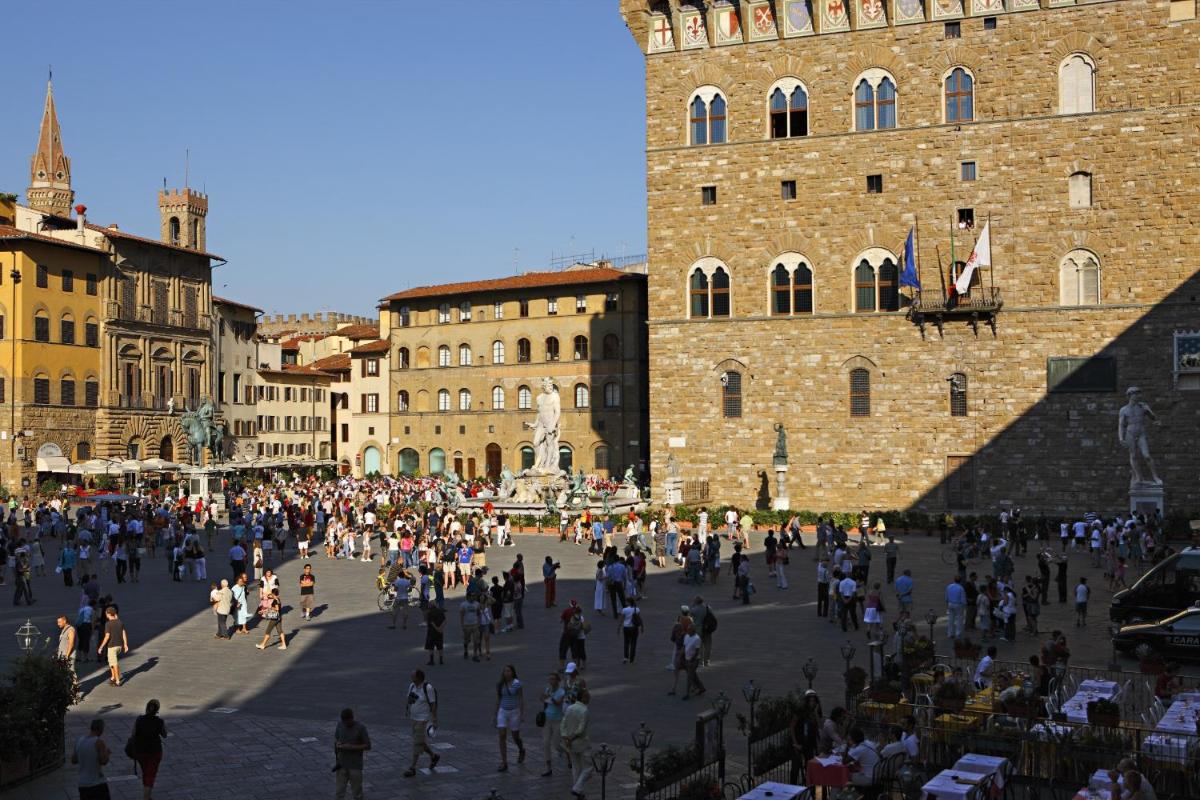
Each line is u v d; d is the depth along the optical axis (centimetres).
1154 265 7125
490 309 12538
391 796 2405
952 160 7531
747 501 8000
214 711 3103
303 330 19438
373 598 5059
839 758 2275
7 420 10412
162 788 2455
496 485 10694
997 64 7425
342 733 2303
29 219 11506
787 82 7906
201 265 12794
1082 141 7256
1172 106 7075
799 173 7875
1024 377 7400
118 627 3453
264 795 2409
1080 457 7275
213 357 13100
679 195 8175
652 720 2969
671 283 8200
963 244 7519
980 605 4109
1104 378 7225
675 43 8125
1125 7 7150
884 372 7694
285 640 4009
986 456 7469
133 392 11725
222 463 10469
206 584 5509
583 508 7781
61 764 2619
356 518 7612
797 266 7906
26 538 6041
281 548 6719
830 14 7794
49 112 13412
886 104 7694
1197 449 7038
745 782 2352
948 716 2509
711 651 3741
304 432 15175
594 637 4106
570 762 2491
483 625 3747
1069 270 7319
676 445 8169
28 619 4516
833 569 4475
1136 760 2275
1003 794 2259
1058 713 2527
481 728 2936
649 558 6212
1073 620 4328
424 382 12938
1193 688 2944
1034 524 6906
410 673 3562
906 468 7644
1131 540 5775
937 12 7544
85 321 11138
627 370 11675
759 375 7981
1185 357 7062
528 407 12275
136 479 11350
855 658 3678
